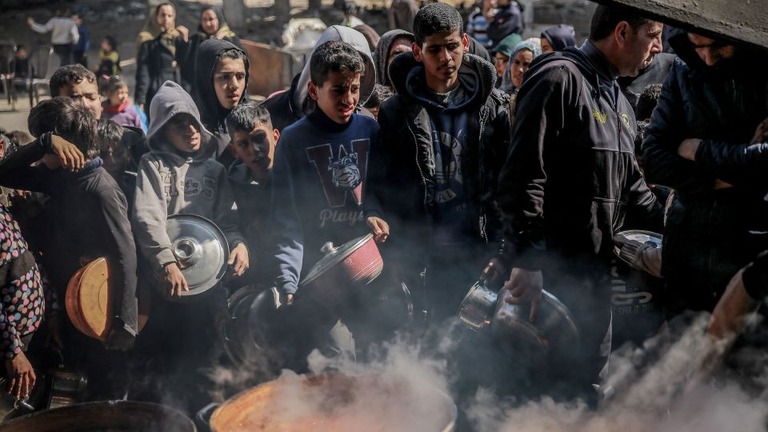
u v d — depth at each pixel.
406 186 3.19
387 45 4.34
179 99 3.46
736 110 2.52
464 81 3.21
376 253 2.95
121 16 16.19
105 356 3.39
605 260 2.82
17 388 2.94
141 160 3.43
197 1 15.23
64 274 3.30
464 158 3.17
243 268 3.40
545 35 5.43
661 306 3.13
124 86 5.27
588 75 2.71
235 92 4.02
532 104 2.67
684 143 2.60
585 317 2.87
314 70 3.13
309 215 3.17
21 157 3.15
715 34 2.00
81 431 2.42
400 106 3.18
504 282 3.01
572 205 2.75
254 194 3.56
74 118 3.18
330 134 3.16
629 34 2.65
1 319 2.90
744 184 2.48
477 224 3.22
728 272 2.60
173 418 2.36
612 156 2.72
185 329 3.41
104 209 3.21
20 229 3.34
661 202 3.51
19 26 15.77
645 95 3.70
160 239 3.26
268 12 15.45
